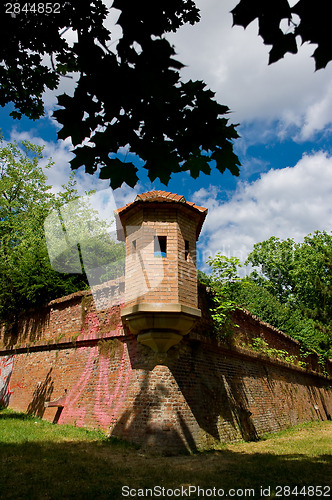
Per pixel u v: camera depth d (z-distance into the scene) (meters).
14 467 6.63
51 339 13.52
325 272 36.94
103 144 3.44
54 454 7.70
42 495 5.32
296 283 40.03
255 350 15.18
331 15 2.75
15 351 15.52
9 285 15.41
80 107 3.37
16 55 4.97
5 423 11.22
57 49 4.75
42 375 13.49
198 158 3.70
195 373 10.68
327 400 25.61
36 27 4.49
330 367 28.83
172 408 9.42
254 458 8.51
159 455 8.56
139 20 3.09
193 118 3.46
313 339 24.50
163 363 9.77
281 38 2.91
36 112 5.61
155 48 3.02
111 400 10.38
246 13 2.86
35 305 15.06
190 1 4.60
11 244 21.59
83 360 11.99
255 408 13.69
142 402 9.52
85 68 3.16
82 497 5.29
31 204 23.94
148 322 9.38
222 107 3.44
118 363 10.70
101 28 4.28
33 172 25.03
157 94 3.22
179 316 9.37
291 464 7.83
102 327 11.65
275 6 2.78
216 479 6.44
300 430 15.96
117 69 3.10
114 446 8.83
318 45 2.88
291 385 19.30
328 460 8.44
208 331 11.73
